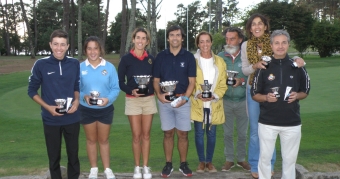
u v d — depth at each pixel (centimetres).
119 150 662
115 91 476
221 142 723
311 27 4406
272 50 459
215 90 509
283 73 423
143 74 486
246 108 519
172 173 517
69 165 456
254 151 491
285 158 440
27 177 443
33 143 720
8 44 6688
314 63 2839
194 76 493
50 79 427
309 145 647
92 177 480
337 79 1598
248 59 484
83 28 6259
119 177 496
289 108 423
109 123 480
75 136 447
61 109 418
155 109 500
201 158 527
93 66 471
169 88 471
